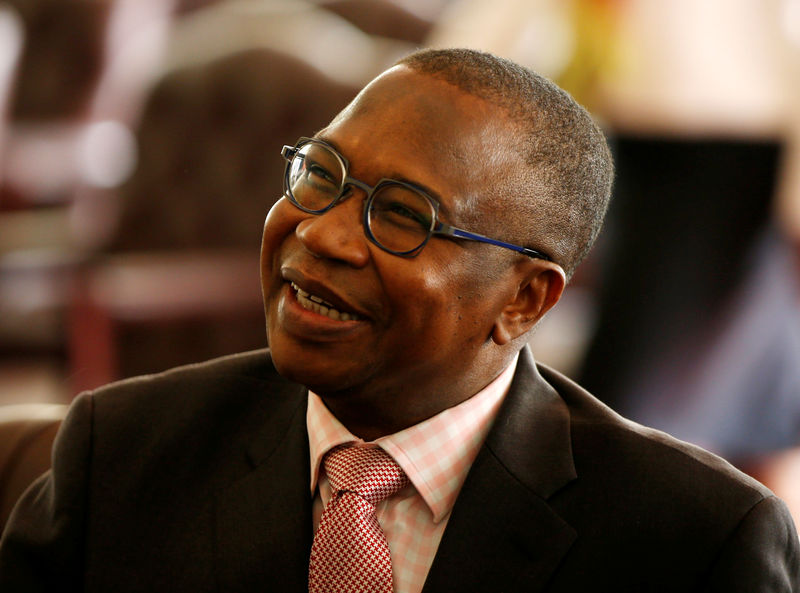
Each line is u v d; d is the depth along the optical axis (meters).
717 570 2.52
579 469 2.67
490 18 5.35
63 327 6.77
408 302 2.44
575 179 2.65
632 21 5.11
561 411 2.82
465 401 2.71
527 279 2.62
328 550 2.56
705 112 5.16
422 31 8.82
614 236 5.59
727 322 5.43
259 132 7.16
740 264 5.33
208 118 7.16
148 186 7.18
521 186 2.52
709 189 5.23
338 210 2.44
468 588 2.55
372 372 2.53
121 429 2.85
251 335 6.81
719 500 2.58
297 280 2.47
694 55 5.10
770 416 5.53
